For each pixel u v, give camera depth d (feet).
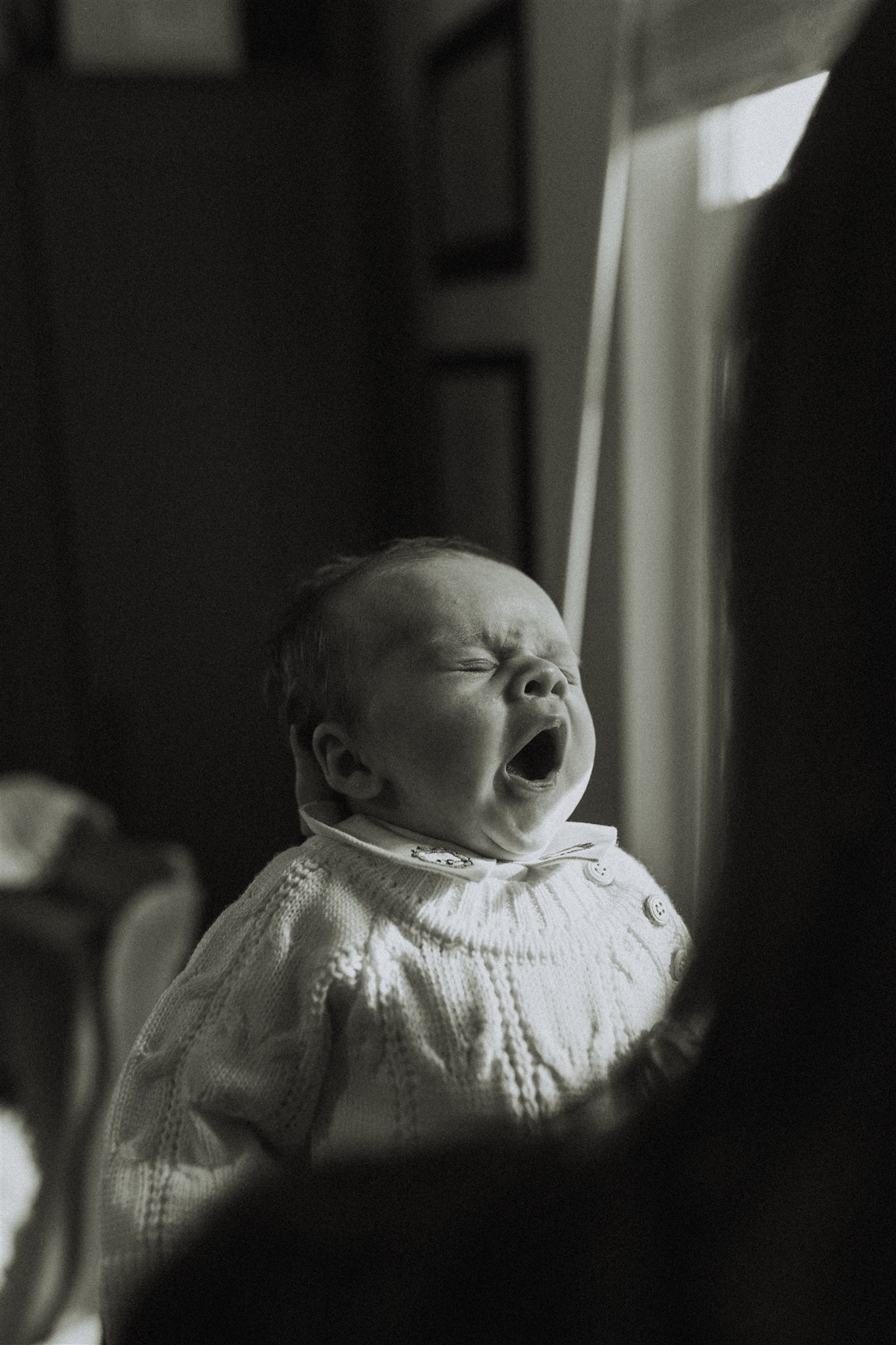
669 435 6.82
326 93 9.68
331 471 10.30
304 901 2.43
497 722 2.38
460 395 9.11
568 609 7.26
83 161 9.12
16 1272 5.97
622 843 5.02
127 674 9.77
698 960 1.07
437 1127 2.19
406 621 2.50
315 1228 1.15
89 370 9.38
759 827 0.92
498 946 2.31
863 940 0.86
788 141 4.90
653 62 6.07
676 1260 0.96
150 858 6.20
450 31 8.98
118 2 9.59
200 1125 2.32
